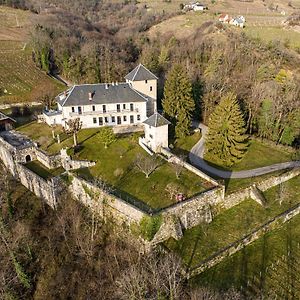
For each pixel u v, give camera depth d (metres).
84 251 54.97
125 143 74.62
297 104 83.81
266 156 75.19
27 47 147.88
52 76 136.00
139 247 55.41
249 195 64.12
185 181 62.16
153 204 56.62
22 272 52.00
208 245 54.09
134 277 44.84
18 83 121.75
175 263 48.78
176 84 78.31
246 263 52.25
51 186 65.00
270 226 58.34
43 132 83.31
